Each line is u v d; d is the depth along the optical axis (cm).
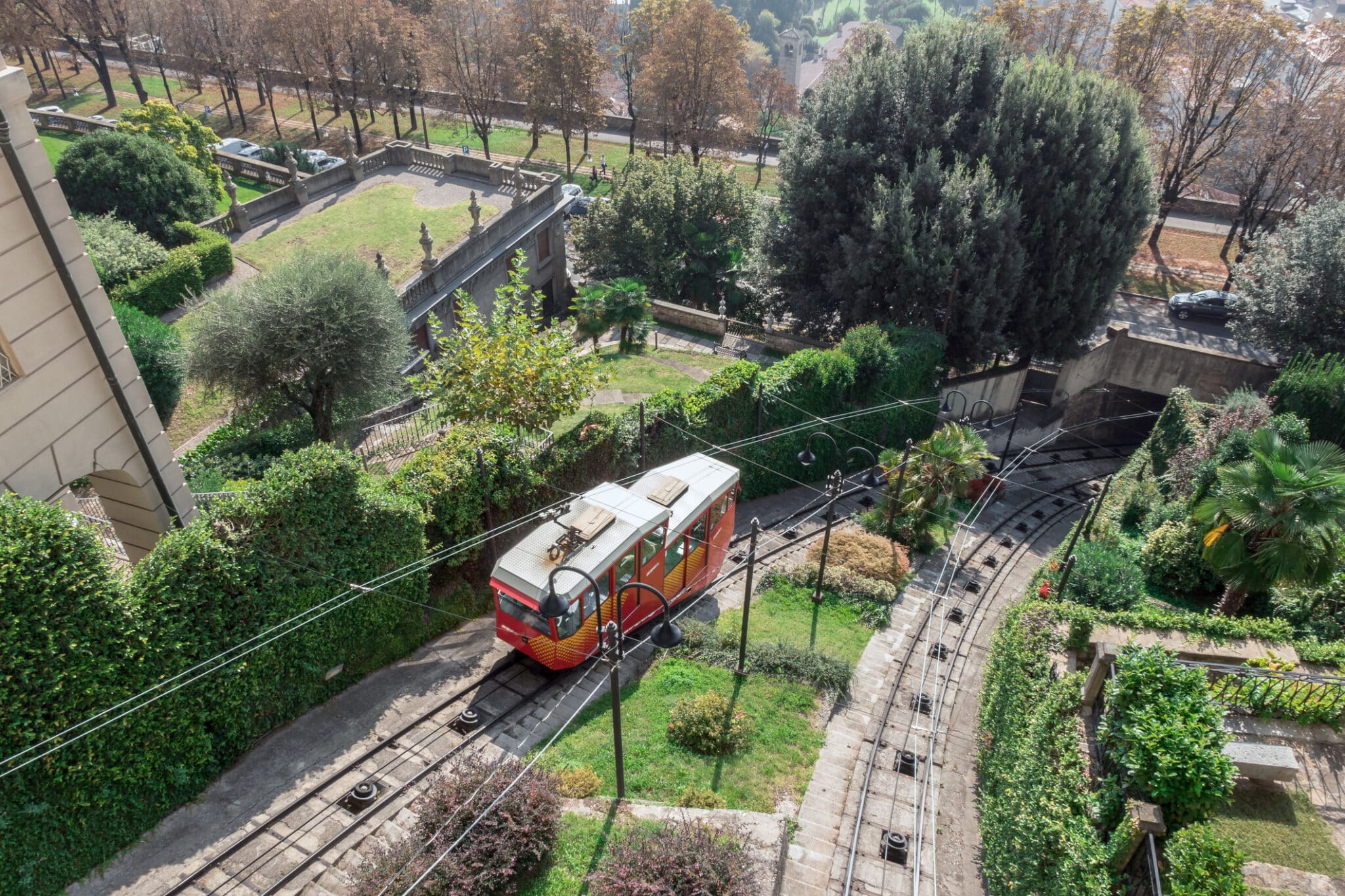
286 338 2280
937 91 3650
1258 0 5291
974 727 2053
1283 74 5347
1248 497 1894
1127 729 1203
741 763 1739
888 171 3684
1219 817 1288
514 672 1994
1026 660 1616
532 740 1767
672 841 1338
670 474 2275
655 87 7025
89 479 1781
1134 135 3712
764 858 1405
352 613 1827
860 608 2453
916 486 2845
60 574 1301
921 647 2352
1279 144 5094
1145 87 5666
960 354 3831
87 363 1519
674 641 1408
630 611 2052
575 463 2470
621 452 2639
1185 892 1005
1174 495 2944
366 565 1839
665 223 4631
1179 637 1611
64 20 6800
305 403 2522
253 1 6800
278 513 1627
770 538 2841
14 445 1405
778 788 1700
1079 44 6312
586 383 2406
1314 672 1525
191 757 1538
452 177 4697
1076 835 1210
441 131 7962
